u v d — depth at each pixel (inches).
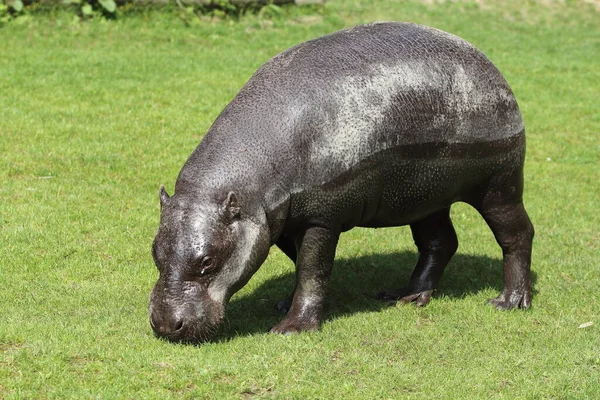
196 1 1509.6
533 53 1530.5
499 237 628.4
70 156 928.9
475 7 1700.3
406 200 577.3
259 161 525.3
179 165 932.0
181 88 1187.3
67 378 478.9
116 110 1082.1
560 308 639.8
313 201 538.9
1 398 455.5
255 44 1435.8
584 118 1222.9
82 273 668.7
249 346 533.6
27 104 1072.8
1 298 608.4
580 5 1759.4
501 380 513.0
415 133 556.7
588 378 516.4
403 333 576.7
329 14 1589.6
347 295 658.2
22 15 1393.9
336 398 477.4
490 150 588.4
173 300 507.8
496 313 620.7
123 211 805.9
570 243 798.5
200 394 471.5
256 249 522.6
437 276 650.2
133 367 495.8
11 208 789.2
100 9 1445.6
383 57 559.8
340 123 538.0
